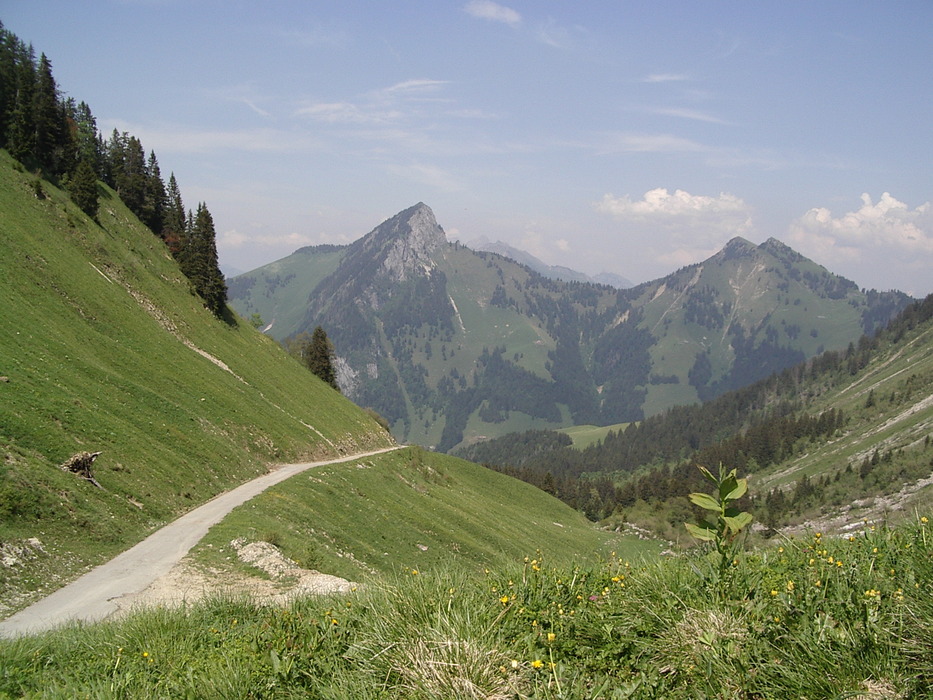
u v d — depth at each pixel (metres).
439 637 5.18
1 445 25.94
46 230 60.81
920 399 159.12
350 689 5.00
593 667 5.04
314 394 89.31
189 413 50.12
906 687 4.10
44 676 7.11
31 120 72.62
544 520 100.19
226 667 5.84
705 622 5.12
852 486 116.44
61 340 44.53
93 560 23.20
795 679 4.30
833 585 5.30
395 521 51.88
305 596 9.34
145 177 95.06
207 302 85.38
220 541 27.12
